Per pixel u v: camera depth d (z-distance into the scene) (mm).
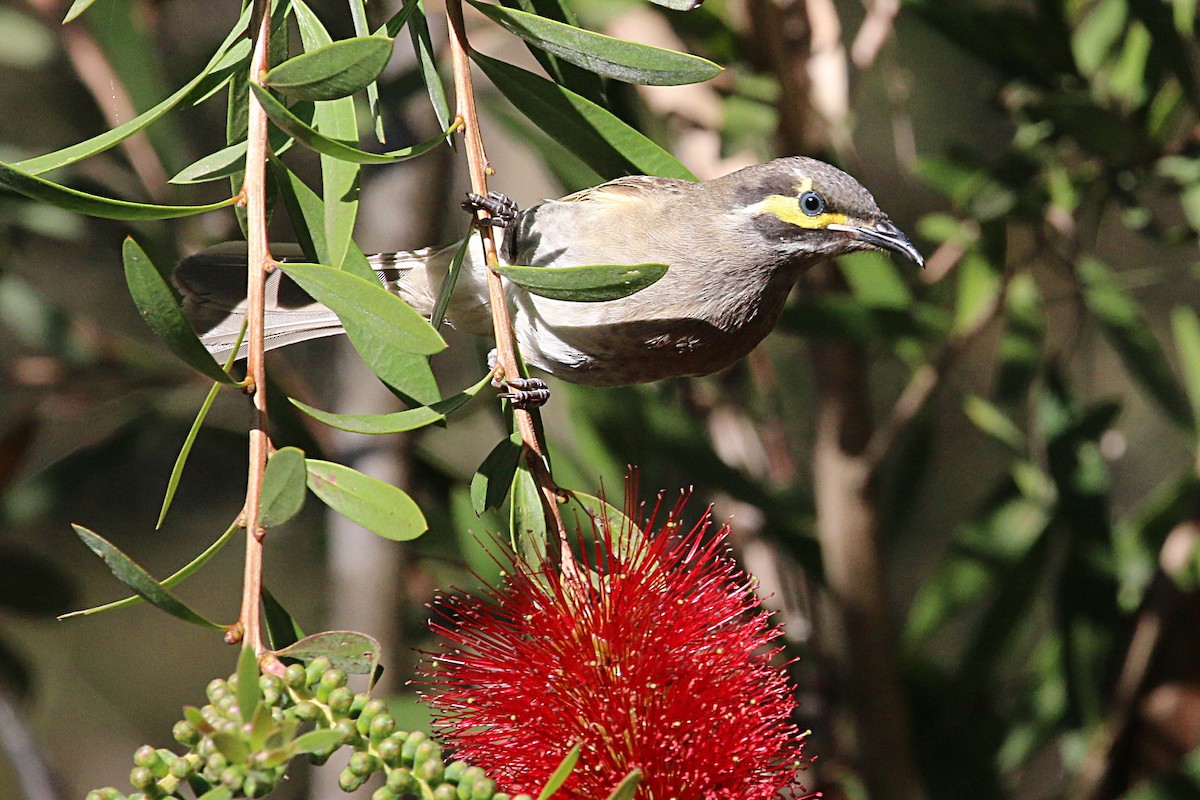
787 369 11812
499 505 5270
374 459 9305
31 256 11914
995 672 9836
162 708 15172
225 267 7574
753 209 7828
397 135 9328
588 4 8906
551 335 7602
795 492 9789
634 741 4930
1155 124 8547
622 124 5875
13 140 12031
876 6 9234
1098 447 9297
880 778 9117
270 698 3926
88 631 15141
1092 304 9305
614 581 5293
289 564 14250
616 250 7723
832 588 9344
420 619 9656
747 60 9250
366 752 3990
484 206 5031
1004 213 8789
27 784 9477
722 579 5383
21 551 10016
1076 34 9305
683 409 10242
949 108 14477
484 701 5102
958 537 9492
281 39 5160
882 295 9422
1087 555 9203
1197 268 9406
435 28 9180
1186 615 9047
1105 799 9133
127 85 8531
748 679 5156
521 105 5844
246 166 4664
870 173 14570
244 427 10500
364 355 5016
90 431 13109
